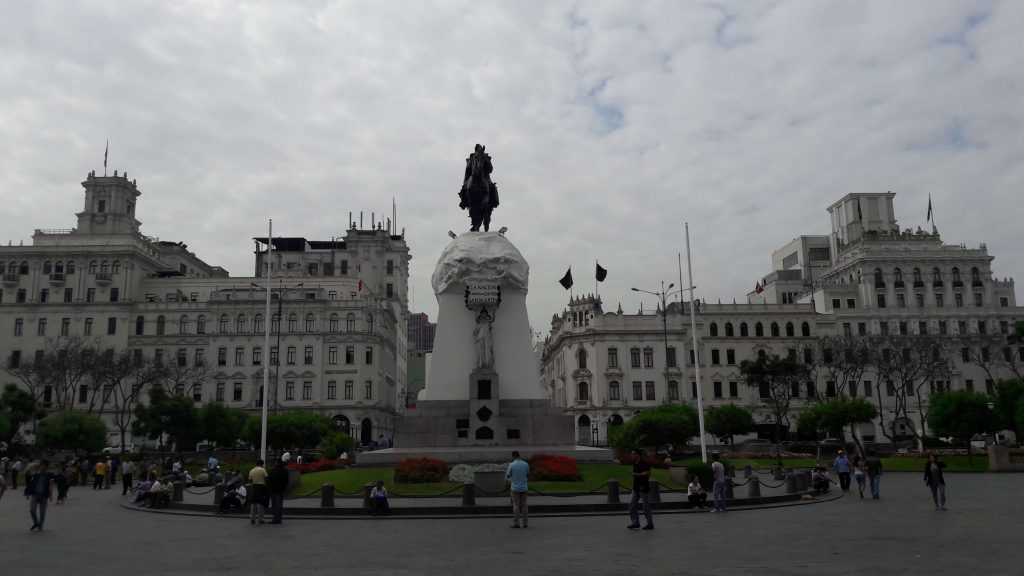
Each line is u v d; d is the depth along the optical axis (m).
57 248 106.56
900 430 107.31
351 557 18.72
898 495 36.50
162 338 103.12
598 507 28.92
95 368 88.62
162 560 18.53
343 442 54.72
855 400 68.25
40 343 103.56
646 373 108.06
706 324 110.81
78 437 60.84
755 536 21.92
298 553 19.50
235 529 25.08
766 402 103.38
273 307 103.88
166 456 72.12
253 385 101.69
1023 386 62.34
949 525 24.34
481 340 44.16
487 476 32.59
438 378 44.72
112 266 106.56
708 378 108.94
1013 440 99.38
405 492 33.06
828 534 22.30
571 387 109.81
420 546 20.50
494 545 20.50
